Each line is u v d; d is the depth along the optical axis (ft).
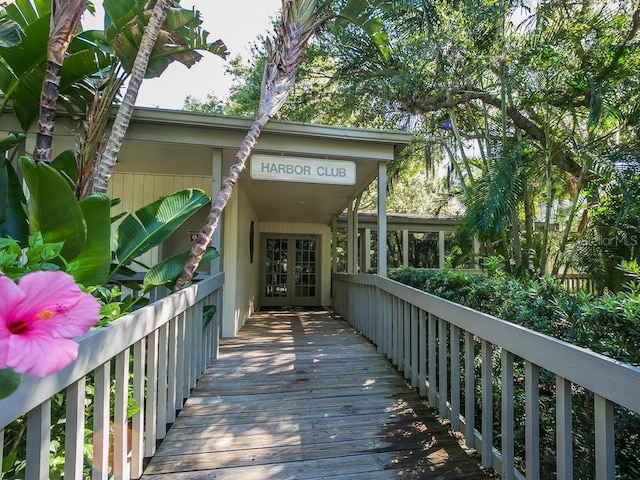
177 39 10.37
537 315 6.16
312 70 24.25
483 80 20.02
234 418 7.88
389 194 36.76
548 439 6.40
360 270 33.45
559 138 15.49
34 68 9.36
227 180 10.09
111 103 9.77
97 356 4.42
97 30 10.02
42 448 3.55
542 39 15.66
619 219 12.77
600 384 3.91
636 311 4.47
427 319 9.57
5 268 4.07
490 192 13.02
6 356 2.42
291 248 30.66
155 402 6.50
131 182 16.16
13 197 8.13
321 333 16.22
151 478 5.86
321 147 13.10
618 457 5.08
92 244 6.88
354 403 8.68
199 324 9.88
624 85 14.48
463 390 8.93
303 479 5.94
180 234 17.07
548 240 17.37
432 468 6.28
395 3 16.57
